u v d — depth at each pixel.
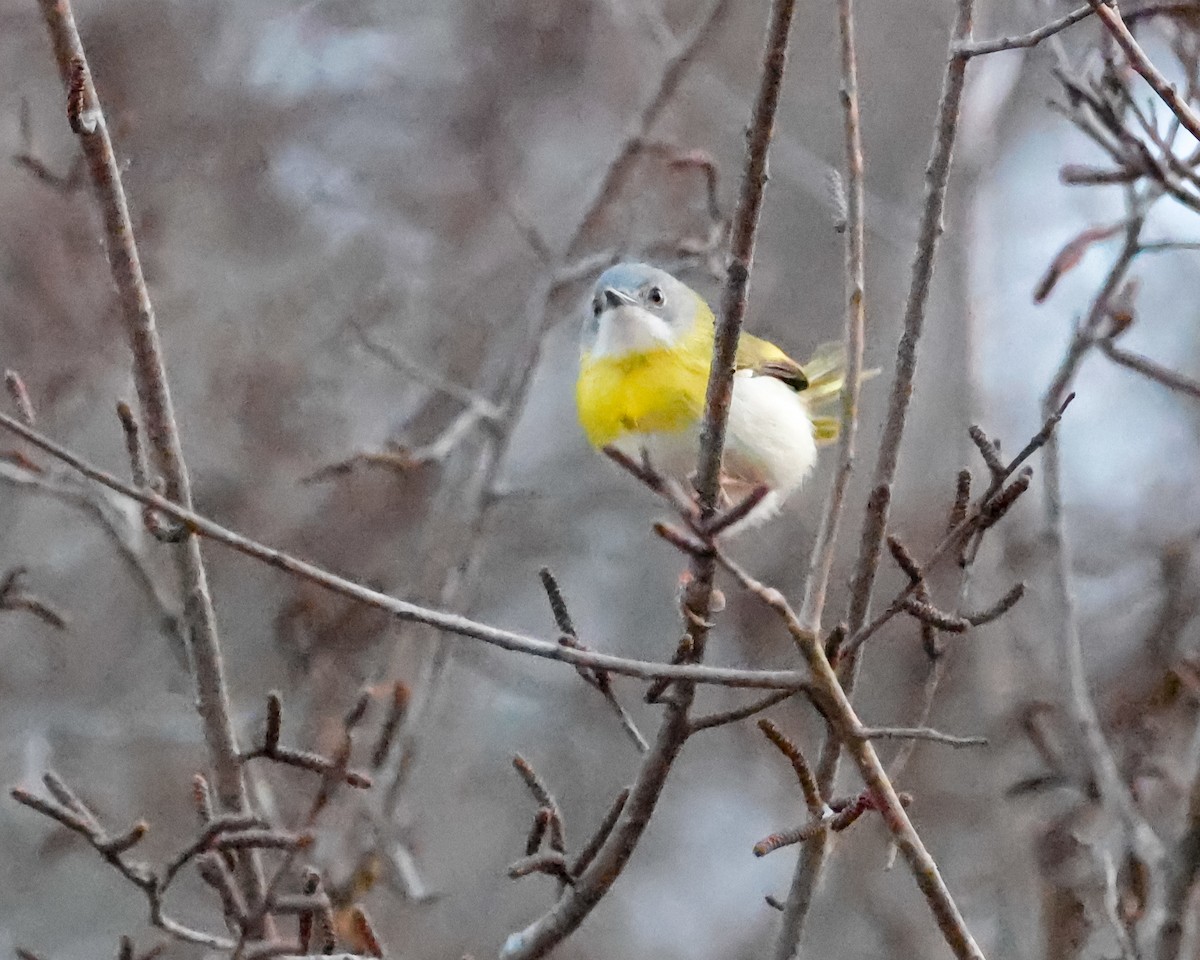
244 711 10.55
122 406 6.62
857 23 15.61
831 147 14.97
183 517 5.13
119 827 11.17
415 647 10.12
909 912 11.11
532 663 14.10
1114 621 10.34
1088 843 8.49
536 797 6.36
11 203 10.88
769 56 5.13
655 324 8.98
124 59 12.23
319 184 13.01
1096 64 8.62
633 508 13.91
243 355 11.84
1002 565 10.38
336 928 7.49
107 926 11.58
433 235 13.24
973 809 10.94
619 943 14.05
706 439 5.57
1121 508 12.98
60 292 10.79
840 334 13.55
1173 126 7.00
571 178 13.58
